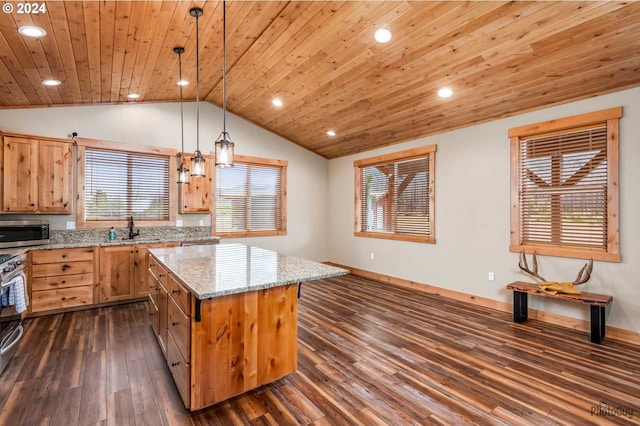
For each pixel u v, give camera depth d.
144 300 4.42
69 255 3.88
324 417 1.99
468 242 4.48
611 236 3.24
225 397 2.09
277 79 4.27
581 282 3.36
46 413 1.98
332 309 4.14
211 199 5.47
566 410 2.06
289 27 3.10
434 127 4.70
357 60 3.51
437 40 2.96
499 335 3.30
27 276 3.63
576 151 3.51
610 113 3.22
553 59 2.92
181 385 2.08
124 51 3.05
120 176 4.77
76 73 3.33
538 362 2.71
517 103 3.73
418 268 5.17
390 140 5.48
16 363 2.61
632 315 3.12
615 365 2.66
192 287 1.80
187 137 5.32
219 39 3.18
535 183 3.83
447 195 4.74
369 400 2.17
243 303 2.15
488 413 2.03
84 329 3.35
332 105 4.68
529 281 3.85
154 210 5.06
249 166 6.12
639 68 2.86
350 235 6.53
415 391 2.28
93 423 1.90
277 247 6.38
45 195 3.98
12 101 3.80
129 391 2.23
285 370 2.38
